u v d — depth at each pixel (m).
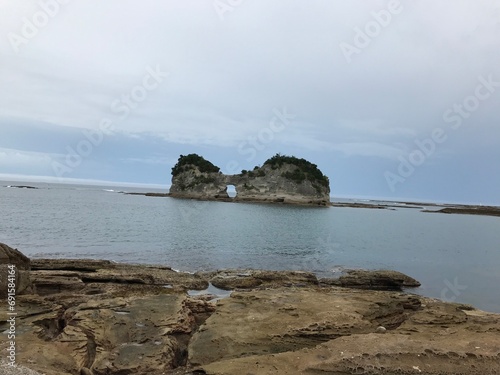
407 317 13.45
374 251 38.72
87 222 49.44
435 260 34.78
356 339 10.16
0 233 36.88
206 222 58.56
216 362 9.25
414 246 44.09
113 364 9.49
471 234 61.22
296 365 8.94
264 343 10.72
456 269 30.62
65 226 43.97
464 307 15.02
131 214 65.19
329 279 22.78
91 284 18.27
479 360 9.05
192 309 13.91
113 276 19.50
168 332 11.38
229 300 14.29
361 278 22.69
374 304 14.02
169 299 13.88
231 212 81.56
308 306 13.50
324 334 11.21
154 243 35.56
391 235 54.72
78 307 12.80
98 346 10.54
